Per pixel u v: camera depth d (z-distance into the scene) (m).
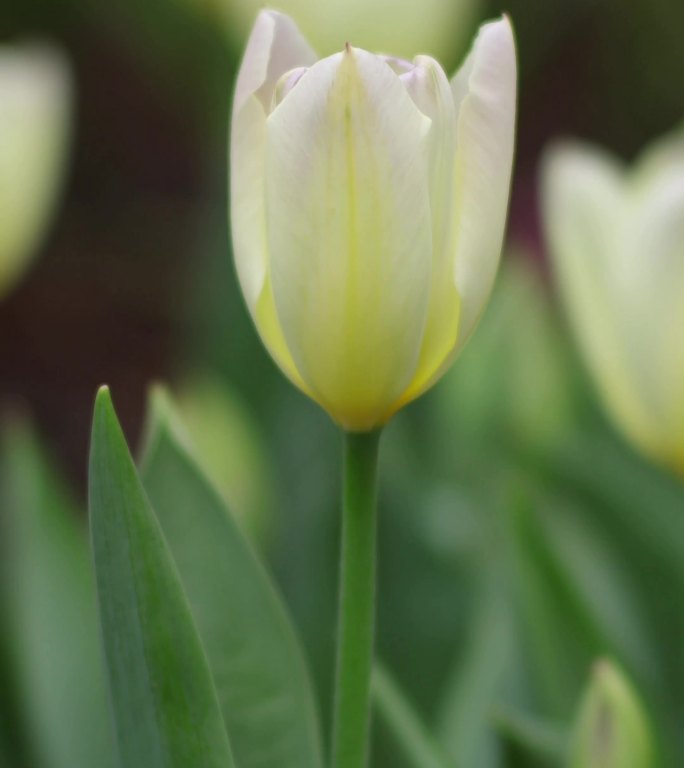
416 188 0.54
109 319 2.78
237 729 0.61
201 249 2.20
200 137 2.84
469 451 1.07
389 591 0.94
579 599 0.72
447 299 0.56
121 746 0.57
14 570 0.82
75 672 0.76
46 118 1.04
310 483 1.04
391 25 1.15
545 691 0.73
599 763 0.63
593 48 2.70
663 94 2.68
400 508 0.94
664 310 0.70
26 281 2.78
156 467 0.62
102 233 2.87
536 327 1.11
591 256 0.72
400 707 0.66
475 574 0.92
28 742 0.79
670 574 0.87
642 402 0.71
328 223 0.54
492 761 0.74
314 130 0.54
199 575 0.62
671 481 1.03
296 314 0.55
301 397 1.10
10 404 2.63
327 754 0.84
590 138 2.78
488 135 0.55
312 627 0.95
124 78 2.87
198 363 1.46
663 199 0.70
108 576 0.56
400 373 0.56
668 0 2.57
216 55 1.18
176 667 0.56
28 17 2.65
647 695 0.75
